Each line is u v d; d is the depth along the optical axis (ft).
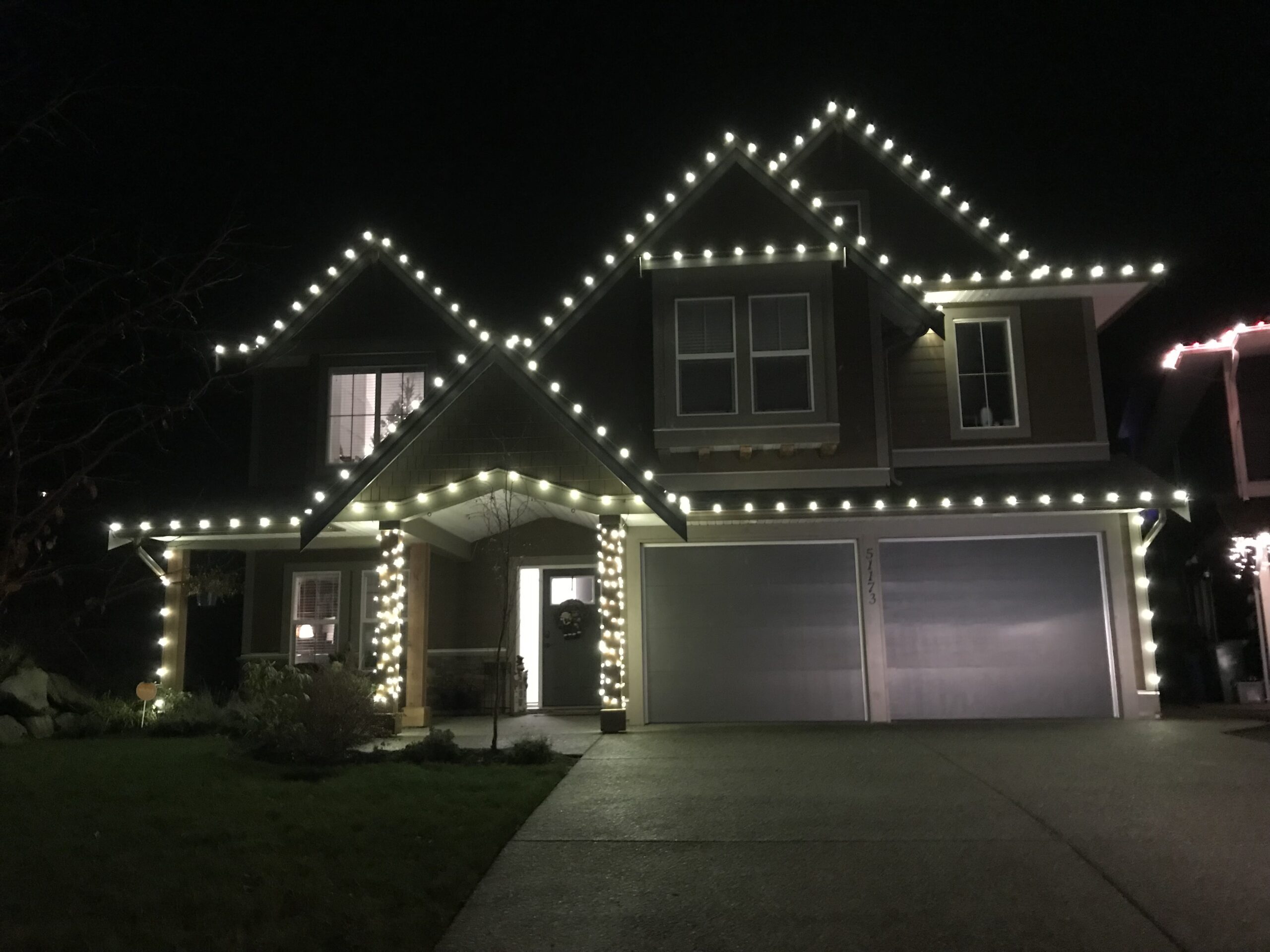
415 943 16.49
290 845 21.61
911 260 48.19
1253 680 49.67
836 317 44.73
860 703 42.32
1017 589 42.91
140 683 48.70
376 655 44.73
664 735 38.06
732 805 25.05
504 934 17.22
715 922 17.56
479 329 46.24
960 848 21.06
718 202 45.52
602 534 39.68
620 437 44.88
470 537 49.29
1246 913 17.40
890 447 45.55
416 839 22.03
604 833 22.76
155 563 45.80
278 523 43.16
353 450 48.57
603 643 39.50
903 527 43.09
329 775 29.30
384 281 49.03
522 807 24.93
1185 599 57.06
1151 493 41.24
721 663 43.06
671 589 43.70
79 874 19.56
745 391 43.50
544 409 39.83
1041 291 46.39
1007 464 46.06
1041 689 42.27
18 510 43.42
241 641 53.67
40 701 40.96
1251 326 48.29
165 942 16.25
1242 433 49.16
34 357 37.04
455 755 31.91
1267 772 28.02
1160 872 19.40
